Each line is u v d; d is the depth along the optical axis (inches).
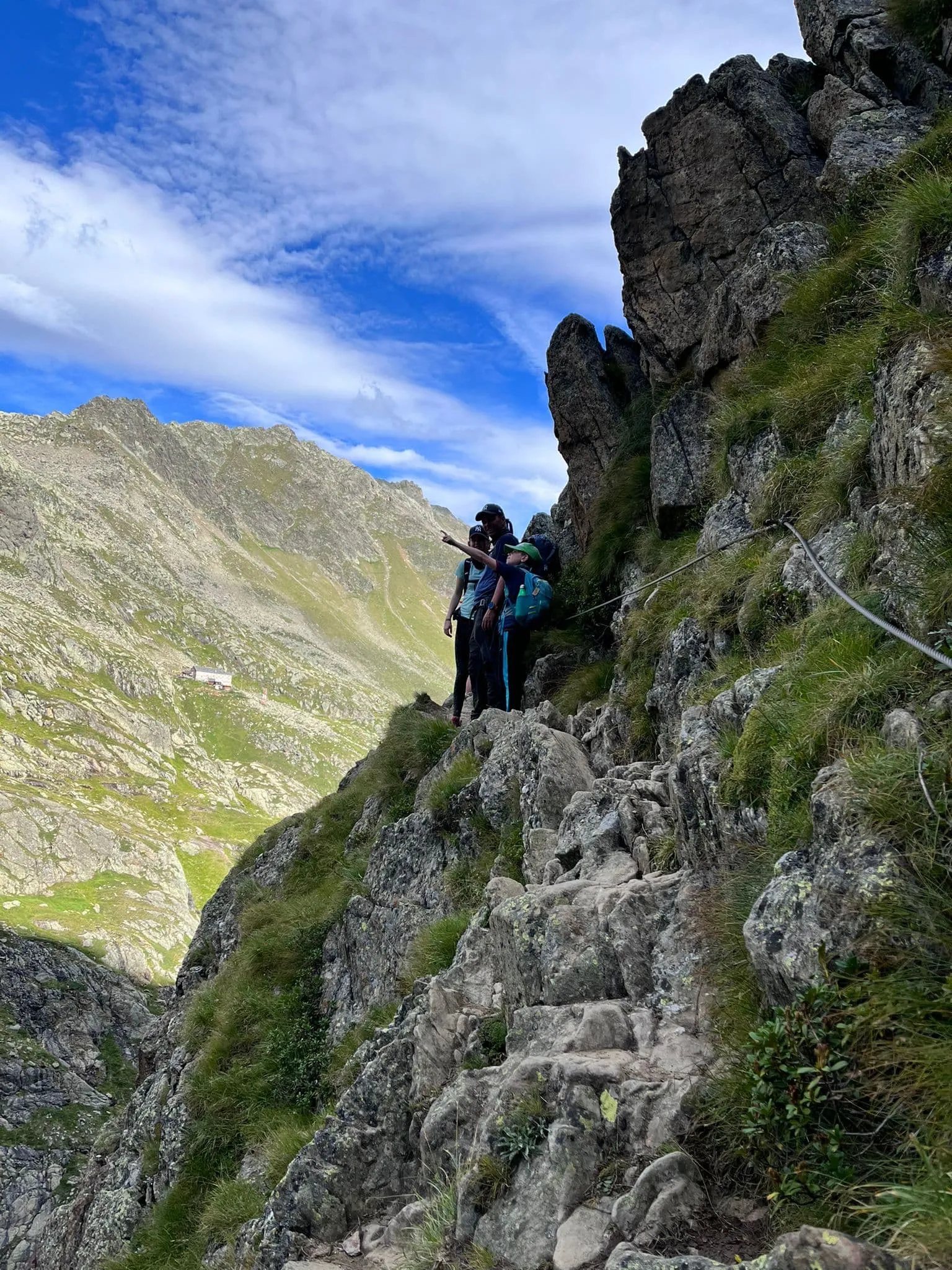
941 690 185.6
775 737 227.1
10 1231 3767.2
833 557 299.1
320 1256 250.8
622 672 475.8
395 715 813.9
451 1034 280.4
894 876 154.3
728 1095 171.0
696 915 234.5
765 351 482.9
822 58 591.8
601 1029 212.4
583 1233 167.5
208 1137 460.1
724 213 589.0
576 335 727.7
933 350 269.6
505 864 409.7
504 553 635.5
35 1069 4749.0
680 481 545.0
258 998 533.0
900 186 407.2
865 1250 116.2
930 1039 136.8
